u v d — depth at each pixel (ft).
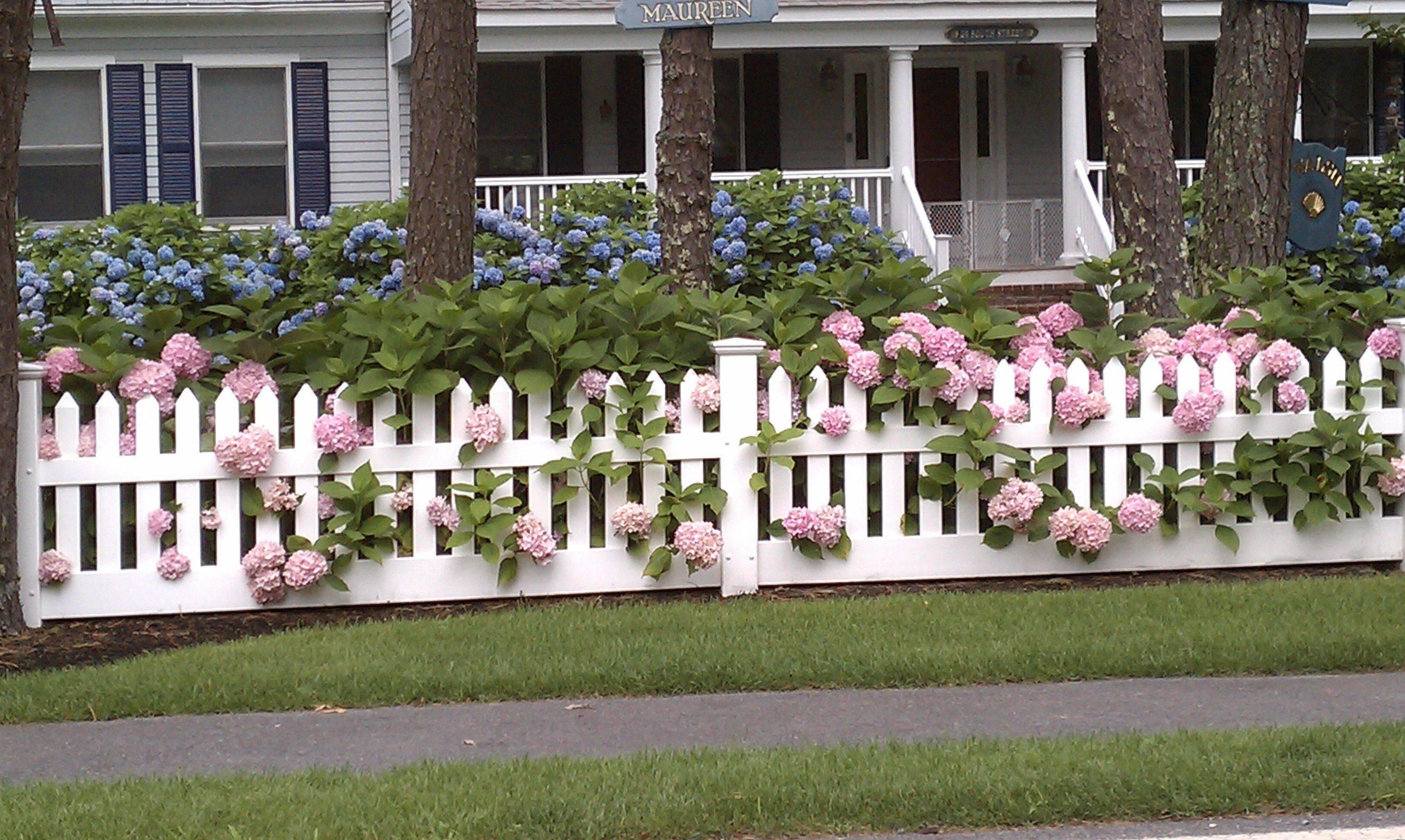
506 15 70.03
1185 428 31.22
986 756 20.39
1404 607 27.94
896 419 30.86
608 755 21.39
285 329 47.52
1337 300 32.63
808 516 30.27
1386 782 19.33
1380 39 65.51
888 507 31.01
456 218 37.73
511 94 77.30
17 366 28.37
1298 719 22.65
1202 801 18.93
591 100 77.56
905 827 18.52
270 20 73.10
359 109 74.08
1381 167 57.31
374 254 51.13
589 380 30.25
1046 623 27.25
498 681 24.45
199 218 53.88
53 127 72.74
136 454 29.30
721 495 30.14
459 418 29.99
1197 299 35.88
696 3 38.47
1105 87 37.55
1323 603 28.35
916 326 31.17
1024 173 81.46
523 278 50.47
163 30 72.54
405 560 30.04
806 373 30.76
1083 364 31.24
